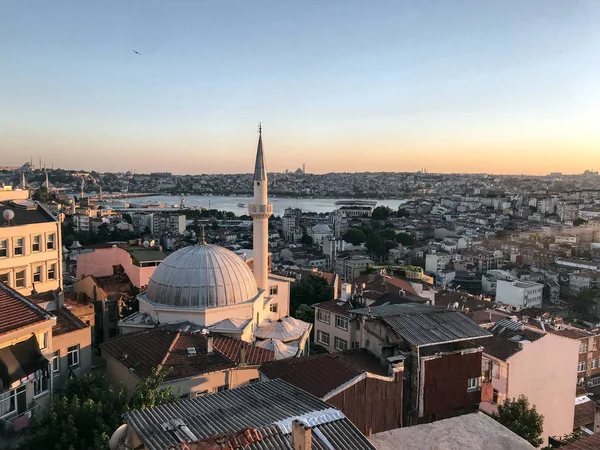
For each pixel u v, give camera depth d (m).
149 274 85.00
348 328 70.12
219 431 22.97
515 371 54.22
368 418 35.72
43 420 35.34
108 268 90.25
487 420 33.00
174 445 20.91
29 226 68.94
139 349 50.41
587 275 172.62
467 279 190.62
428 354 40.31
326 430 23.70
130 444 23.98
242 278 63.06
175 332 52.47
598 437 31.66
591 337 87.25
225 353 51.03
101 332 74.44
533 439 42.41
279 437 22.19
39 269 71.12
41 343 41.22
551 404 57.94
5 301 39.91
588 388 86.81
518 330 59.97
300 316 90.31
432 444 29.58
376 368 40.22
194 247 63.81
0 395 35.94
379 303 70.69
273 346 58.31
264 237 76.88
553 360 57.69
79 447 33.16
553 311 146.00
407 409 40.25
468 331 42.28
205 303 59.34
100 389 39.69
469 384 42.19
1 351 36.31
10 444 34.94
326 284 111.31
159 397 37.09
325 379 35.75
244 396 28.11
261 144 76.69
